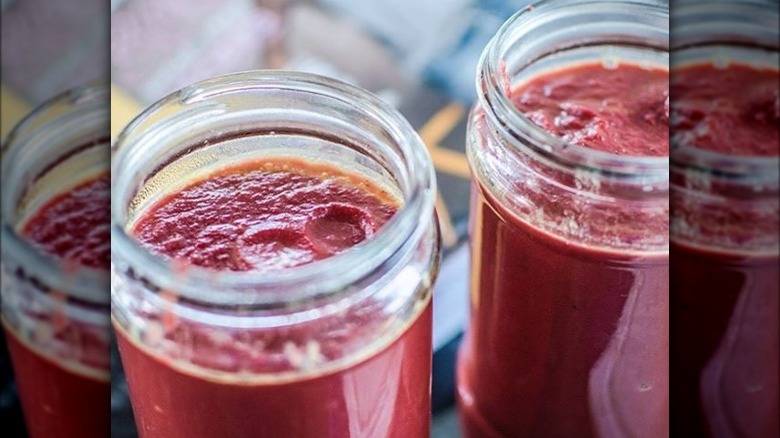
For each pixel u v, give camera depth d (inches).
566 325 24.9
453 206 29.5
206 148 23.8
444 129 29.7
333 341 21.2
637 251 23.0
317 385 21.4
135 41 28.7
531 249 24.4
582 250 23.5
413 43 30.4
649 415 25.5
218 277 19.9
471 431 28.1
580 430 26.5
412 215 20.8
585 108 25.5
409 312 22.2
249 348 21.1
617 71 26.5
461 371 28.7
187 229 22.5
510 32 25.5
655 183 22.5
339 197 23.3
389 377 22.5
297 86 23.7
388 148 22.8
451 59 30.3
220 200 23.2
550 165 23.3
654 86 26.0
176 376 21.6
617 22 26.1
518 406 27.0
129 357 22.7
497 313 26.2
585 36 26.4
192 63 28.9
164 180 23.4
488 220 25.4
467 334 28.6
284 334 21.0
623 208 23.0
